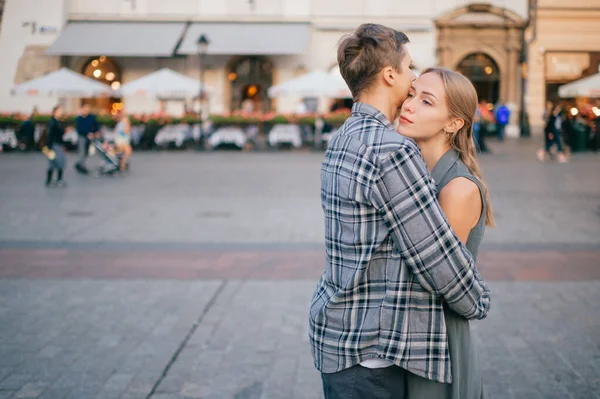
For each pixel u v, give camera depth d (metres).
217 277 6.09
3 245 7.49
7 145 21.02
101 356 4.12
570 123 21.00
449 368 1.77
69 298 5.39
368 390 1.81
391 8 26.69
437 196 1.89
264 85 27.23
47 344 4.33
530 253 7.01
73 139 21.55
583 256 6.85
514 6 26.58
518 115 27.20
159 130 21.95
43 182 13.61
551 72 26.78
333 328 1.80
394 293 1.75
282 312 5.02
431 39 26.83
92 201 10.98
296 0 26.34
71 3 26.80
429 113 1.91
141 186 12.99
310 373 3.86
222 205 10.54
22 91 21.36
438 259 1.69
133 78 27.28
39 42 26.53
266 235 8.12
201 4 26.53
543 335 4.44
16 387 3.65
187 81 21.95
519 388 3.62
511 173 14.91
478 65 27.23
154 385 3.69
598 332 4.48
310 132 21.72
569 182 13.28
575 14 26.33
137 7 26.66
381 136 1.74
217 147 22.05
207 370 3.91
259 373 3.86
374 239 1.73
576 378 3.74
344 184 1.75
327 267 1.88
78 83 21.38
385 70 1.84
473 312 1.79
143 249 7.33
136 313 4.99
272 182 13.50
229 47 25.14
